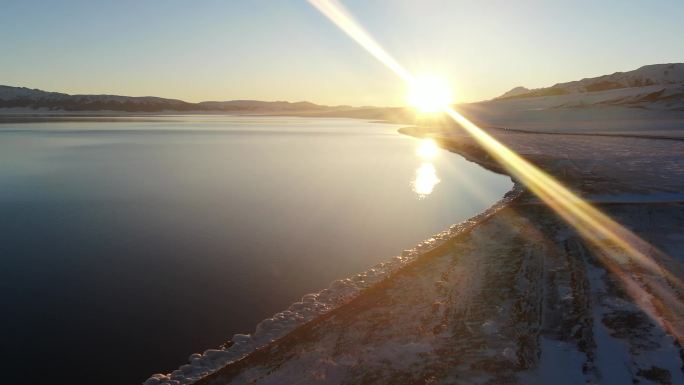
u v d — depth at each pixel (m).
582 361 7.25
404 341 8.05
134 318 9.70
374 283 10.69
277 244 14.14
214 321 9.54
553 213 15.72
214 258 13.00
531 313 8.80
